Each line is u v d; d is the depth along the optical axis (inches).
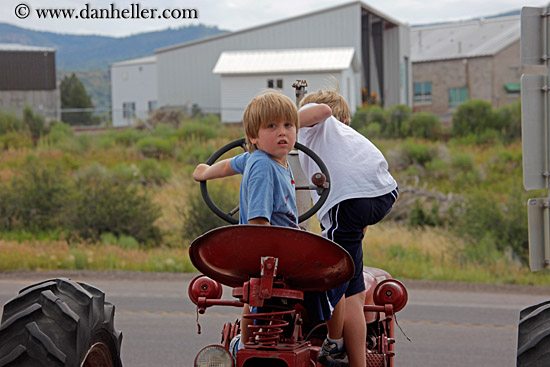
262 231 137.9
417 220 858.8
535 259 193.0
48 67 2204.7
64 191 818.8
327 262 141.3
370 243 726.5
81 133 1390.3
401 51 2420.0
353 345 166.9
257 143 147.6
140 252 678.5
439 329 390.6
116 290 489.4
